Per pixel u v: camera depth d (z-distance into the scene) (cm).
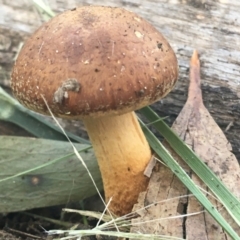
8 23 21
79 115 13
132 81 13
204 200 15
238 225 15
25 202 18
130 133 16
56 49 13
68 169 18
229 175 16
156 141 17
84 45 13
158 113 20
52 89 13
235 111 19
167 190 16
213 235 15
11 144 18
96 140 16
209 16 19
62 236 18
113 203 17
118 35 13
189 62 19
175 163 16
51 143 19
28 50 14
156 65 13
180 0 20
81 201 19
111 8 14
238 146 19
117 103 13
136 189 16
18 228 19
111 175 16
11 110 20
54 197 18
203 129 17
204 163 16
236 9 19
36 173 18
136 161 16
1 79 21
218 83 19
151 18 20
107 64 13
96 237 17
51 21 14
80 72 13
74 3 21
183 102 19
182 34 19
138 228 15
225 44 19
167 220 15
